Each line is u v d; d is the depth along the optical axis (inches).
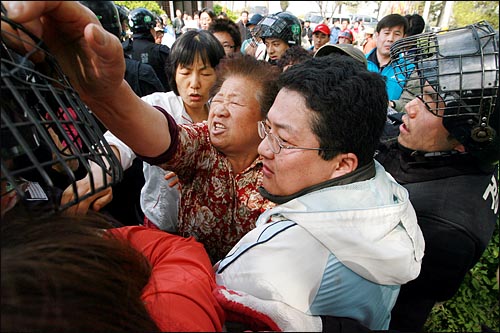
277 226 32.6
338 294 30.2
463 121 43.8
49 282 17.4
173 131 35.2
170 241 32.9
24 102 18.4
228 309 27.8
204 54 62.3
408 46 49.9
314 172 33.2
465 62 42.4
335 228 29.5
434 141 48.1
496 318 77.4
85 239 20.2
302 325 27.8
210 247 43.8
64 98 23.4
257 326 28.0
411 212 35.7
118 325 19.7
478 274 77.0
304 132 31.8
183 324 22.3
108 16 40.2
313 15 409.1
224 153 40.8
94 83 25.7
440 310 77.0
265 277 29.6
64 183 32.7
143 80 88.6
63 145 28.2
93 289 18.6
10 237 19.4
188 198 42.2
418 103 48.9
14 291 16.9
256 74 38.9
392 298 35.0
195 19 350.9
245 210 41.4
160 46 119.5
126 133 31.5
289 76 33.5
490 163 46.8
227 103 38.1
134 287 21.6
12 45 21.2
